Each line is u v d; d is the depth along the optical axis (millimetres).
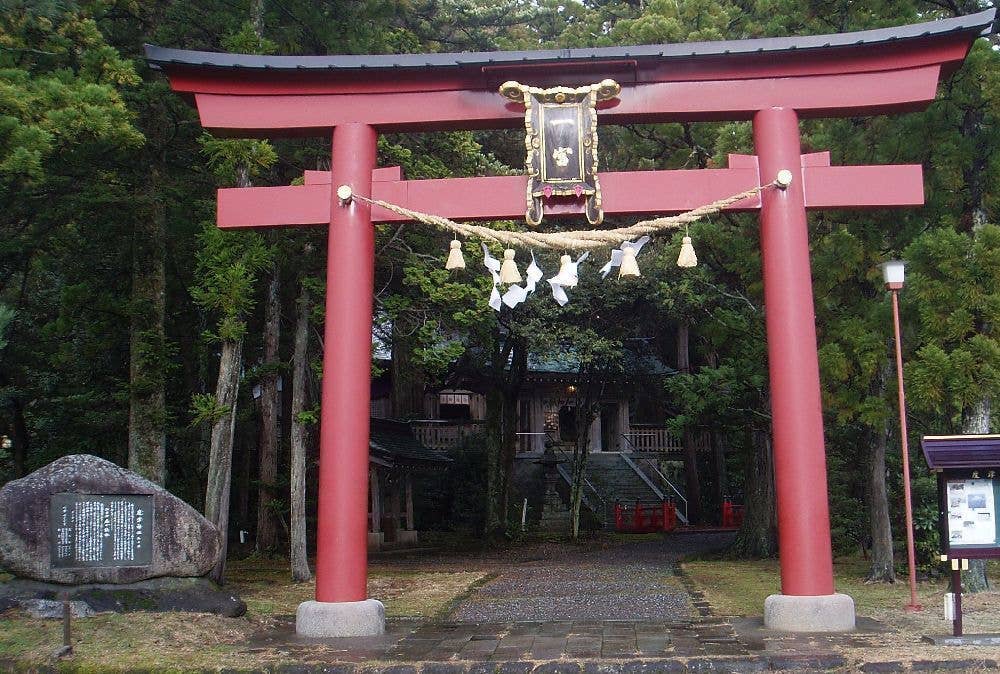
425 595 12938
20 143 10242
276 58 9875
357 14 16172
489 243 14602
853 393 12328
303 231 15031
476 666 7461
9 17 11859
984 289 10656
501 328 23031
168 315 18969
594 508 29453
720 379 17016
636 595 12562
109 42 14930
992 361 10383
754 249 14578
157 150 14773
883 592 11961
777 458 9391
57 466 10047
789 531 9180
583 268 21406
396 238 15164
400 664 7578
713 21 17766
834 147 12984
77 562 9805
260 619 10312
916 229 12461
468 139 15617
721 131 13977
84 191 14461
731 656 7555
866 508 17266
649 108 9930
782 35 15023
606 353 22594
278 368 16891
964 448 8180
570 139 9680
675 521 29141
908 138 12352
